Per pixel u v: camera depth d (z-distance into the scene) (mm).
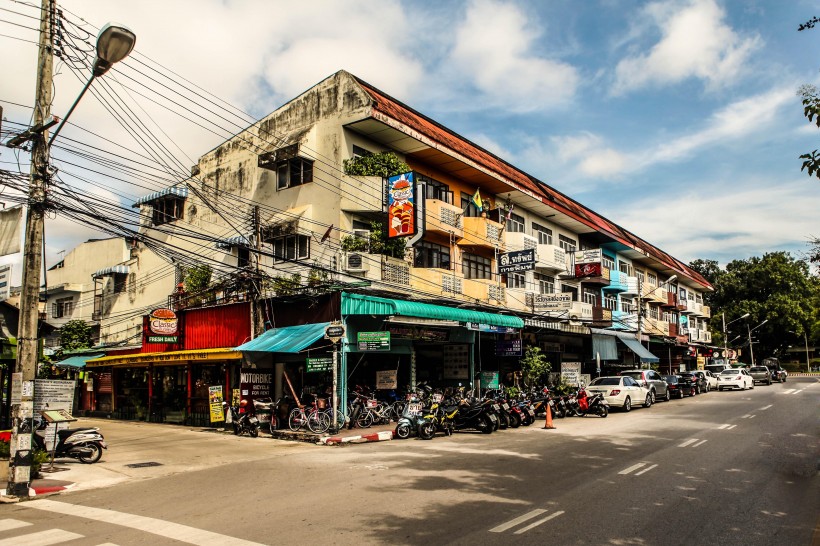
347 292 19625
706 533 7074
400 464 12250
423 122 27312
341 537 7023
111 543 7012
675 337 51625
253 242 22469
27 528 7906
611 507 8273
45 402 13000
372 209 22500
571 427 18953
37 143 11188
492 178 28266
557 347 33094
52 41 11430
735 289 72688
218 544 6859
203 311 23500
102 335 31766
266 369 20766
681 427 17953
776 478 10219
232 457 14242
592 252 34875
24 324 10719
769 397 30719
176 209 29500
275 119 25812
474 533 7082
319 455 14156
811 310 69000
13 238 11195
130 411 26234
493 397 21078
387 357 22500
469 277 27688
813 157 8117
